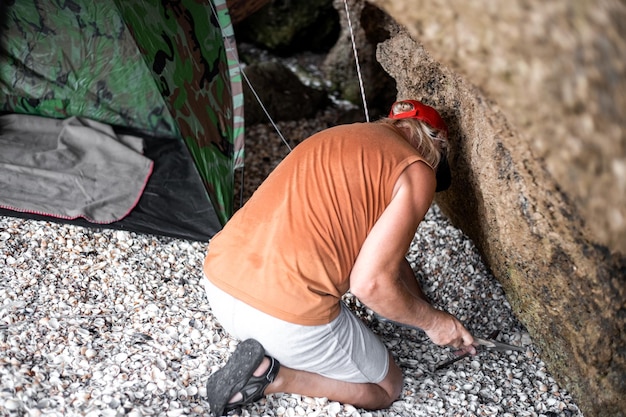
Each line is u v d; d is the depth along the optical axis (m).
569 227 2.61
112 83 5.21
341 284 2.74
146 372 2.98
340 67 6.38
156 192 4.55
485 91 2.09
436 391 3.16
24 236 3.95
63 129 5.01
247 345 2.71
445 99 3.60
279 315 2.65
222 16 4.04
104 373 2.97
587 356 2.94
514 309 3.56
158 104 5.28
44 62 5.13
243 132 4.35
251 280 2.70
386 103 5.95
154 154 5.00
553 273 2.96
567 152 1.92
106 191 4.46
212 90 4.39
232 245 2.79
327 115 6.07
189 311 3.47
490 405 3.12
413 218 2.71
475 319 3.71
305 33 7.18
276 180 2.82
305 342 2.69
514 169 2.96
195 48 4.24
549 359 3.31
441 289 3.83
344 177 2.71
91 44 5.07
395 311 2.79
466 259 3.93
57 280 3.63
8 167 4.52
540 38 1.83
